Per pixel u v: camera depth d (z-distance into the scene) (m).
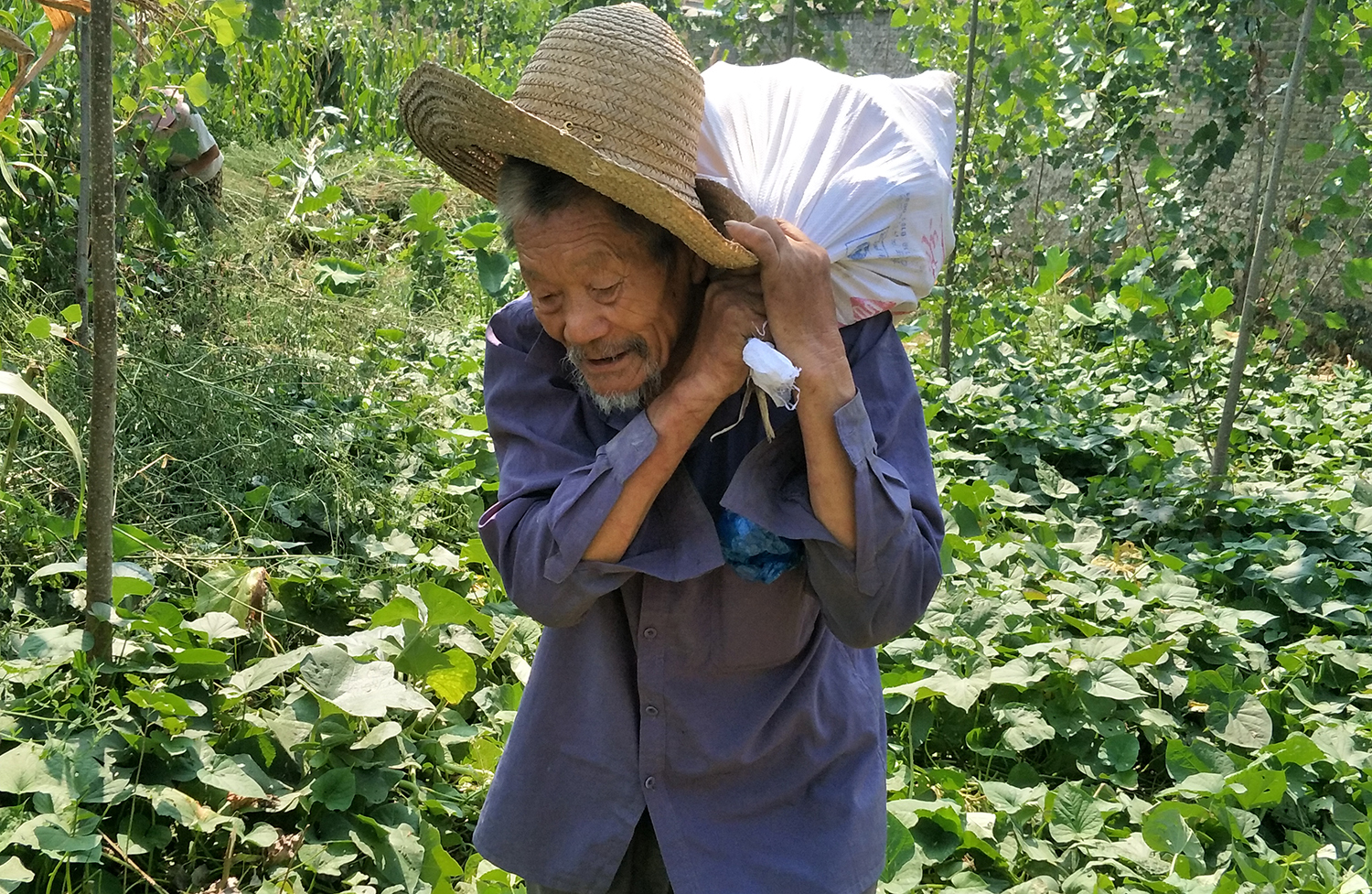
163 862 2.49
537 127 1.33
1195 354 7.21
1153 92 8.12
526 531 1.55
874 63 12.20
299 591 3.51
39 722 2.62
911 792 3.07
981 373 7.09
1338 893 2.78
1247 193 9.64
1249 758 3.44
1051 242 11.60
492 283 5.15
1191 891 2.72
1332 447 6.32
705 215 1.58
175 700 2.58
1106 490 5.43
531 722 1.70
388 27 13.95
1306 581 4.36
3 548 3.35
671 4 9.50
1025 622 3.81
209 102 8.96
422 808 2.81
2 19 5.33
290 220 7.32
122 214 5.17
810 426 1.42
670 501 1.56
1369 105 7.48
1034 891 2.72
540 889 1.74
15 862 2.17
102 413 2.63
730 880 1.61
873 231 1.55
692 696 1.62
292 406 4.80
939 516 1.56
